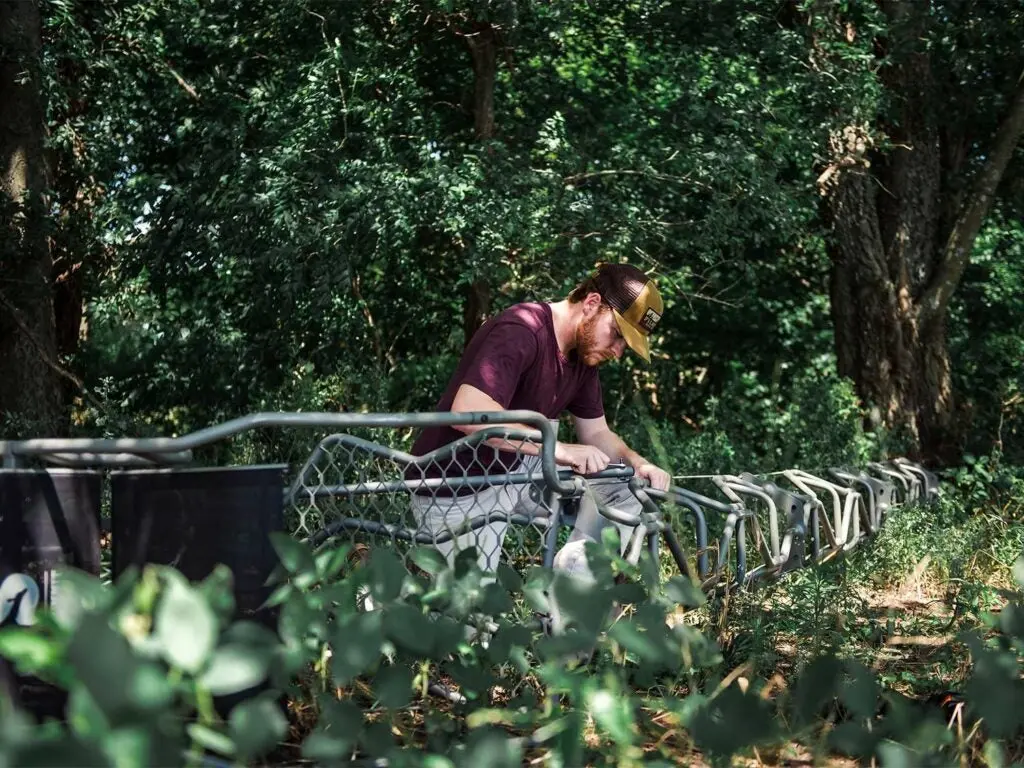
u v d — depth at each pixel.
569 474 3.52
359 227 10.74
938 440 13.27
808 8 12.36
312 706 2.74
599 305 4.01
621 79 13.39
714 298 14.40
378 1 11.84
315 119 11.05
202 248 12.15
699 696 2.21
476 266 10.80
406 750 1.96
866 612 4.95
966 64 13.08
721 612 4.14
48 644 1.28
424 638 2.03
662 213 12.59
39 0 12.34
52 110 12.55
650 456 10.52
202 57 13.38
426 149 11.24
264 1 11.95
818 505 6.57
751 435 13.70
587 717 2.56
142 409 13.57
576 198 11.60
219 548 2.68
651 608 2.16
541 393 4.02
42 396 12.38
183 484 2.68
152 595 1.35
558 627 2.65
